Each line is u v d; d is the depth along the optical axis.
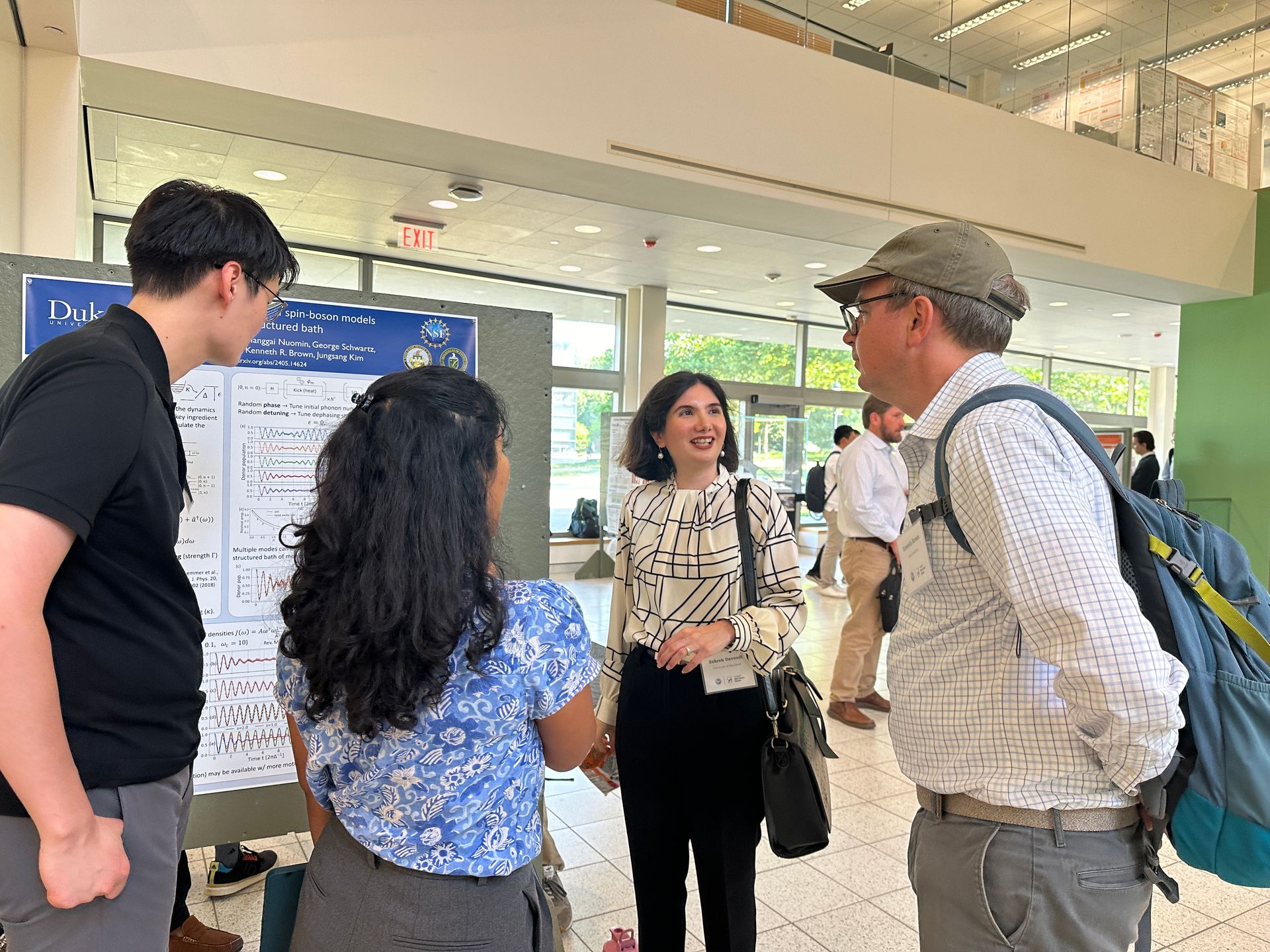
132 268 1.19
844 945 2.30
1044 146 6.44
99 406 0.97
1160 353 13.74
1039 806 1.02
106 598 1.02
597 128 4.52
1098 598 0.92
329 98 3.83
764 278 8.72
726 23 4.94
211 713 1.87
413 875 0.96
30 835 0.97
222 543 1.85
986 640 1.08
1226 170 7.89
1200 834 1.05
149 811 1.07
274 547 1.90
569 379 9.66
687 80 4.79
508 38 4.25
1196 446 8.53
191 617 1.15
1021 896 1.03
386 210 6.34
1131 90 7.09
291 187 5.72
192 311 1.17
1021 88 6.41
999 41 6.19
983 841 1.06
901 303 1.21
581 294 9.76
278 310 1.88
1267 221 7.92
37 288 1.71
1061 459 1.03
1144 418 16.12
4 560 0.87
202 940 2.10
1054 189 6.51
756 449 10.70
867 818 3.15
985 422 1.06
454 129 4.13
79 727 1.00
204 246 1.15
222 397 1.84
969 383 1.15
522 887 1.02
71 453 0.93
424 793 0.95
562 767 1.11
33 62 3.21
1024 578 0.96
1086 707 0.94
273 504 1.89
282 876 1.15
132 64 3.40
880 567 4.20
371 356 1.98
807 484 8.51
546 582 1.07
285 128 4.11
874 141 5.54
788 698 1.72
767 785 1.66
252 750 1.90
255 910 2.40
